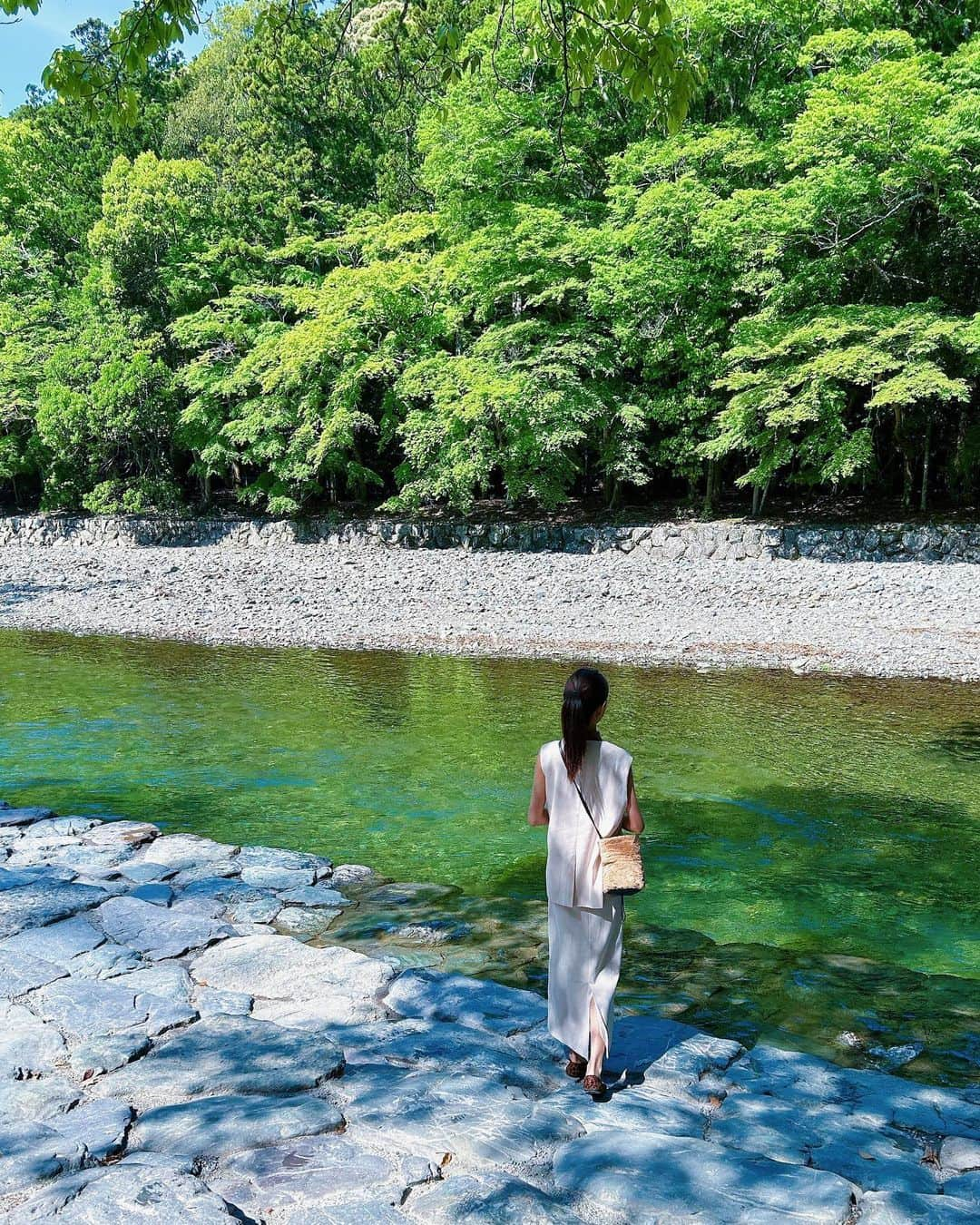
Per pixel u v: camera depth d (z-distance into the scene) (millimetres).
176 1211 3000
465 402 26406
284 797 9195
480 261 26984
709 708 12938
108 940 5484
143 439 35562
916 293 26094
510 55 25266
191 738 11492
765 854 7723
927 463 26375
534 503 33031
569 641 18000
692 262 25141
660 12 5391
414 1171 3273
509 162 28094
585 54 5738
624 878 3754
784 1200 3102
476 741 11305
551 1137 3518
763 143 24938
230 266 34438
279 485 32406
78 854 7152
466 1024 4543
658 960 5586
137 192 33719
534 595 21984
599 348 27062
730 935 6199
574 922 3908
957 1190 3232
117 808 8828
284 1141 3475
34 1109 3691
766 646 17047
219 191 36094
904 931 6258
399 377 29516
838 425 23625
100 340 33594
